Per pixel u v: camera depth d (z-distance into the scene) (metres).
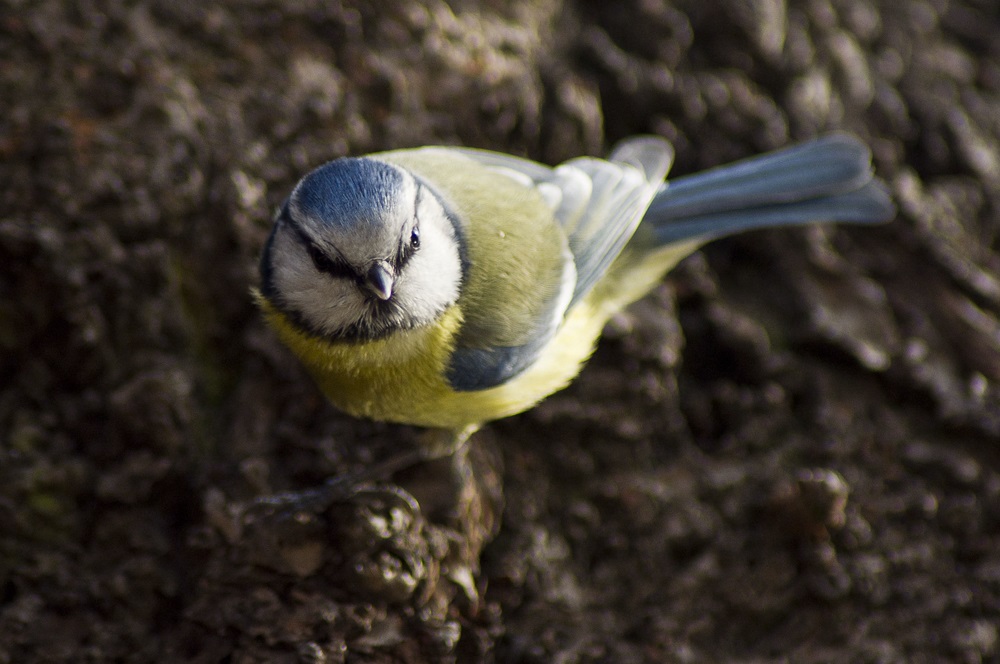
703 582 8.26
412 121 8.86
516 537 8.08
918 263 9.68
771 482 8.55
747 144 10.00
